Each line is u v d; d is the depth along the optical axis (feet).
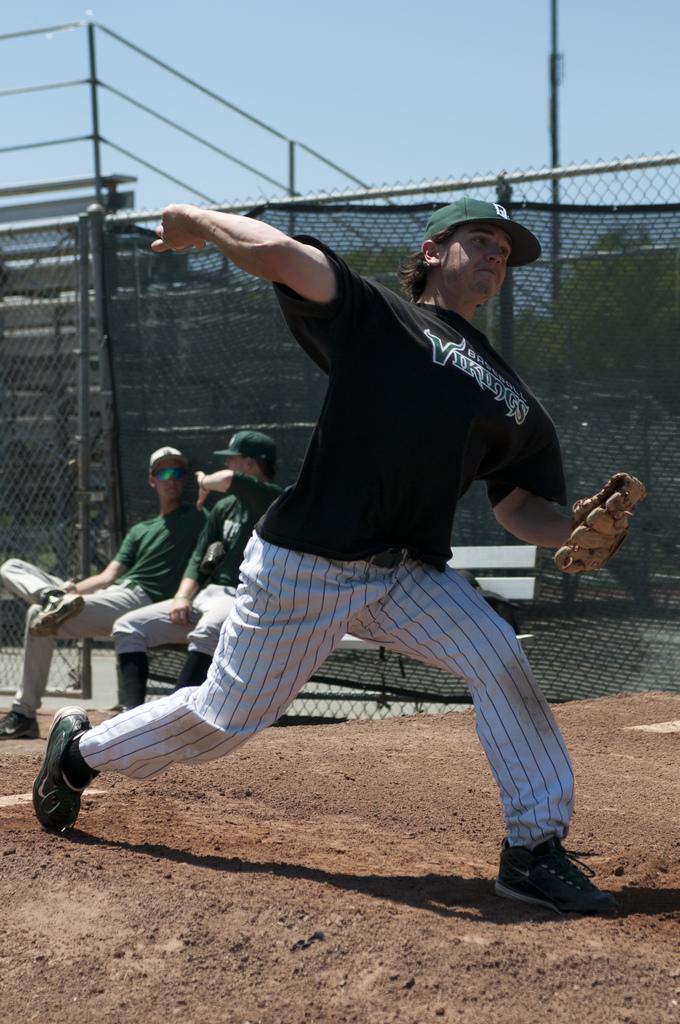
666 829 31.35
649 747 41.83
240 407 57.93
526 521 26.84
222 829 30.17
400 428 23.08
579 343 52.44
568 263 52.54
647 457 51.44
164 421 59.82
